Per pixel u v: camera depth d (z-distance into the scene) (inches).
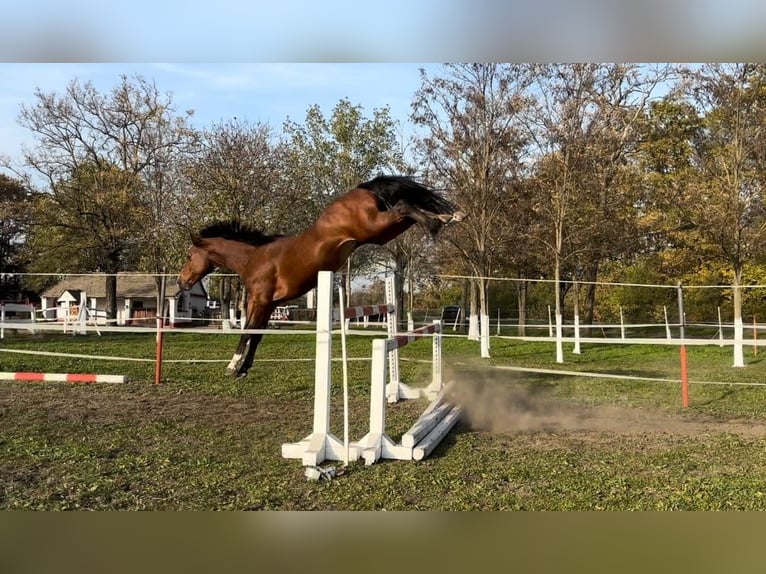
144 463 185.3
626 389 365.4
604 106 647.8
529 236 658.8
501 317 1290.6
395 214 231.0
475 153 661.3
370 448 193.5
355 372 417.1
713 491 162.6
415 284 1395.2
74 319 790.5
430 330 295.3
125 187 970.1
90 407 275.9
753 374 451.2
